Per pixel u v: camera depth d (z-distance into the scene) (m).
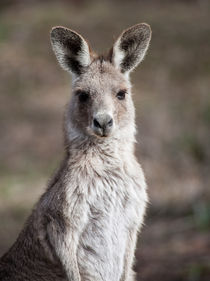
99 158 10.92
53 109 27.28
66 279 10.75
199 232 16.95
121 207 10.97
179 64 29.12
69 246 10.56
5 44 33.78
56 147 24.06
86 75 11.45
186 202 18.77
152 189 19.77
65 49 11.59
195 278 14.13
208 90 25.50
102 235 10.88
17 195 20.48
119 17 35.22
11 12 38.34
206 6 35.12
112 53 11.59
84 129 11.00
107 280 11.05
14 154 23.72
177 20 33.78
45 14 37.03
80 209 10.66
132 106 11.54
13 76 30.61
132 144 11.34
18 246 11.18
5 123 26.31
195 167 20.28
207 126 21.42
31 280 10.98
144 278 14.59
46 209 10.73
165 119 22.80
